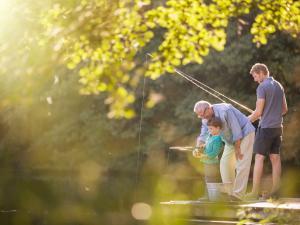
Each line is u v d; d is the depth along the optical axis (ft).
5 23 37.09
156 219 74.33
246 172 69.51
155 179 165.37
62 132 199.52
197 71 169.68
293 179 160.97
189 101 171.63
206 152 69.26
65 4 38.75
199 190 127.03
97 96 192.03
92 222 82.33
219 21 43.98
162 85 174.81
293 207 57.26
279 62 161.99
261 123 71.15
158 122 181.57
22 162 214.90
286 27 48.91
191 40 42.47
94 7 38.68
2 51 36.73
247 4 47.01
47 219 86.79
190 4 42.96
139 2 40.37
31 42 37.14
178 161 176.45
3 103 36.91
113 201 107.34
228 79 169.27
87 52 38.91
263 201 67.41
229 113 68.80
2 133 212.64
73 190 131.85
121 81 37.93
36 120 203.62
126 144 190.19
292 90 162.61
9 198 114.83
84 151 198.80
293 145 160.35
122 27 39.78
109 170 194.49
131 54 39.45
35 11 37.78
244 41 160.97
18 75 36.70
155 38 167.32
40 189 134.72
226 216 61.77
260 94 70.59
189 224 63.52
